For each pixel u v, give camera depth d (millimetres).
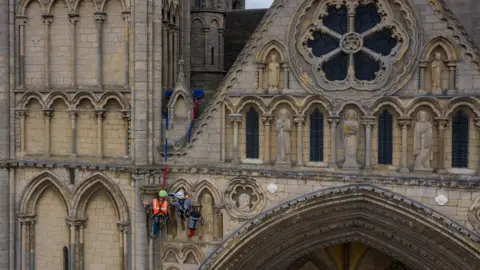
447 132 31344
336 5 33000
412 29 31656
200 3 41188
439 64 31375
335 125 32656
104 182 35156
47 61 35812
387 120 32344
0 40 35938
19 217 36688
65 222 36344
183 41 39375
